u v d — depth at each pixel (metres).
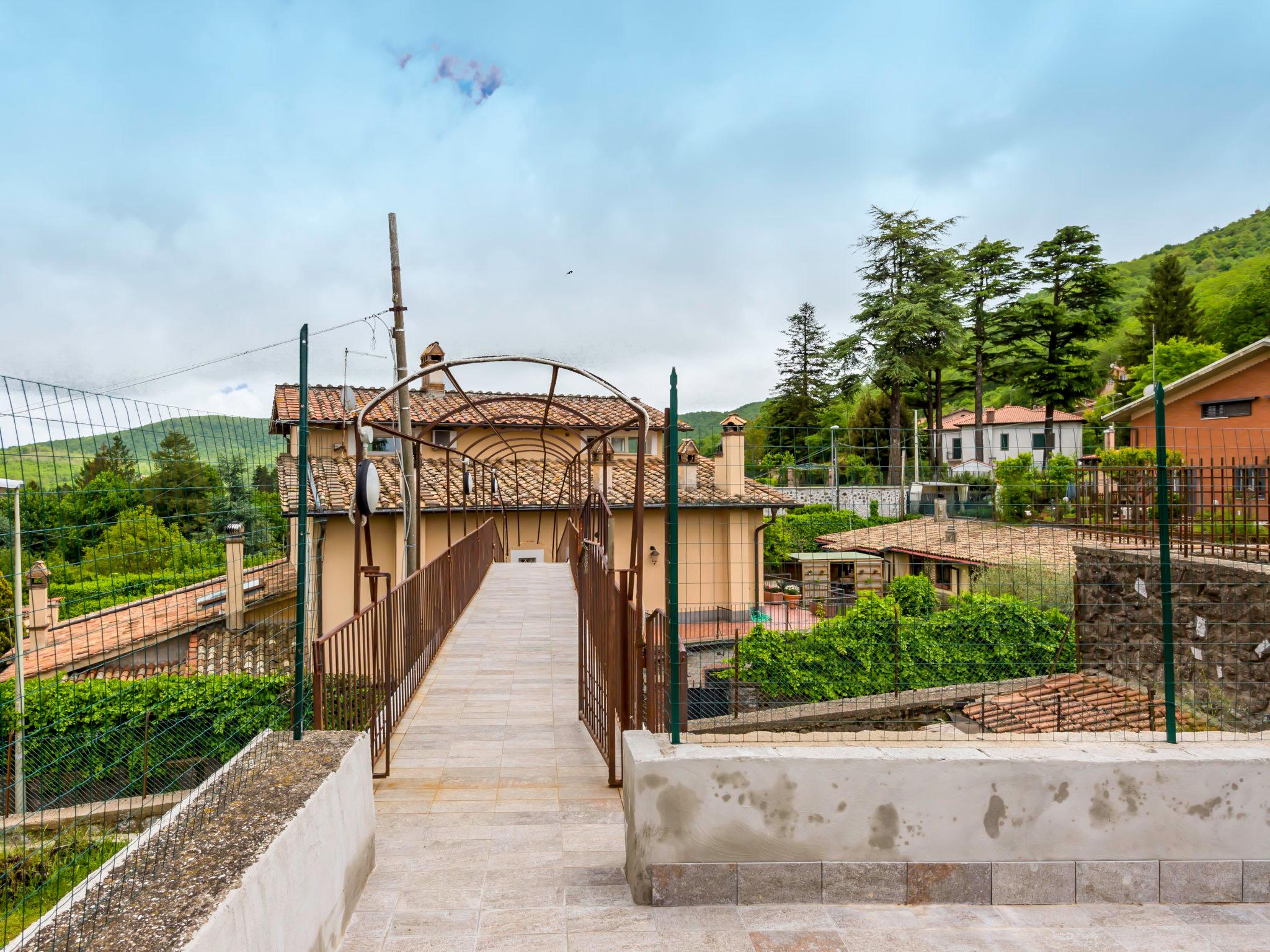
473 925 2.99
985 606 10.21
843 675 10.08
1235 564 6.91
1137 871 3.24
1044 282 37.34
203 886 1.96
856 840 3.16
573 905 3.15
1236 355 16.52
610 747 4.61
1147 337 40.31
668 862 3.12
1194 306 40.47
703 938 2.92
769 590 11.02
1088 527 5.94
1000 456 34.91
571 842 3.79
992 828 3.20
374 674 4.76
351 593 13.16
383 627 5.03
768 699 9.77
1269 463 5.94
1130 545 7.71
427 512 13.49
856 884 3.16
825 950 2.87
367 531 4.89
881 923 3.04
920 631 10.32
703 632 8.21
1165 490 3.58
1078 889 3.22
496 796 4.41
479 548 12.40
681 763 3.12
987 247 38.03
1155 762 3.26
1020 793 3.21
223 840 2.24
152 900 1.89
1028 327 36.22
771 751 3.21
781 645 9.94
